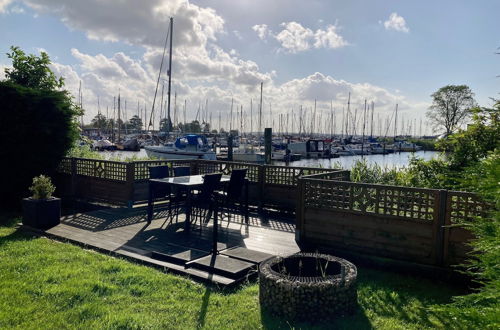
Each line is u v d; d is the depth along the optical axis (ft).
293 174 27.84
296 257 14.14
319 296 11.59
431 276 16.02
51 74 38.01
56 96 32.68
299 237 19.89
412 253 16.60
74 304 12.37
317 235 19.42
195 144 89.81
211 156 88.12
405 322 11.81
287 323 11.40
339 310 11.80
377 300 13.50
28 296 12.78
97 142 165.68
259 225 24.64
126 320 11.26
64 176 33.55
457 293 14.48
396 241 17.01
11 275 14.58
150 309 12.19
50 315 11.59
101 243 19.57
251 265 15.78
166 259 17.15
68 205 32.91
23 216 23.24
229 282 14.32
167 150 88.89
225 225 24.49
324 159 145.69
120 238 20.65
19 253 17.49
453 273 15.52
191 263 16.11
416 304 13.17
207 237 21.17
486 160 8.48
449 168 24.44
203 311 12.19
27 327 10.84
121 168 29.45
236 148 134.10
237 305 12.73
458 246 15.44
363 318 12.00
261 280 12.47
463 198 15.33
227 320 11.66
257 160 106.11
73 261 16.65
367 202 17.88
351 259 18.28
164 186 25.16
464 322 6.72
